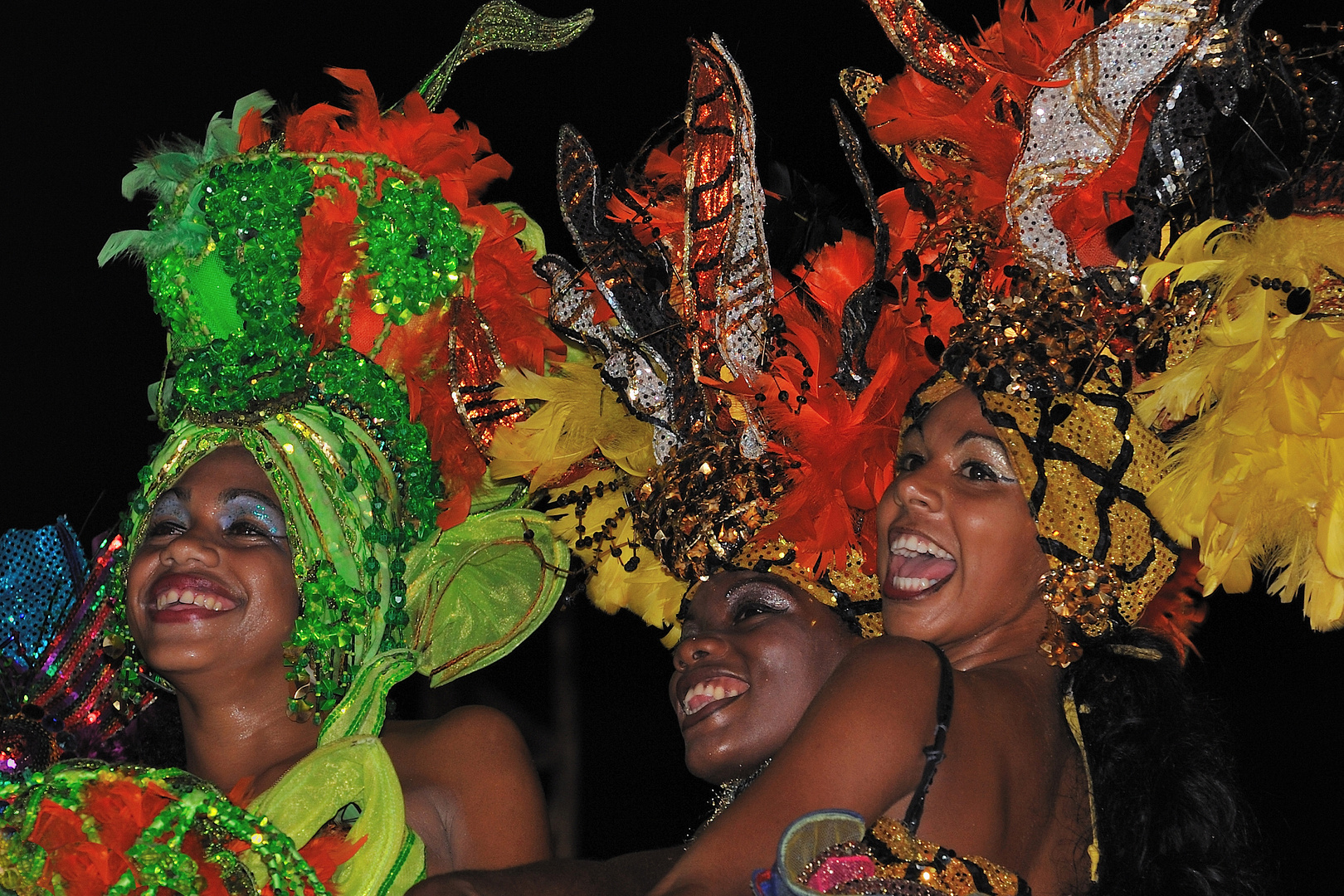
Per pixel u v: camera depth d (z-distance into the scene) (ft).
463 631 22.07
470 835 19.24
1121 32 16.67
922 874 14.37
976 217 17.88
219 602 19.20
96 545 21.44
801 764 14.55
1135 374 16.55
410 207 20.59
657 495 20.03
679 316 20.07
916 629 16.49
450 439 21.16
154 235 20.90
